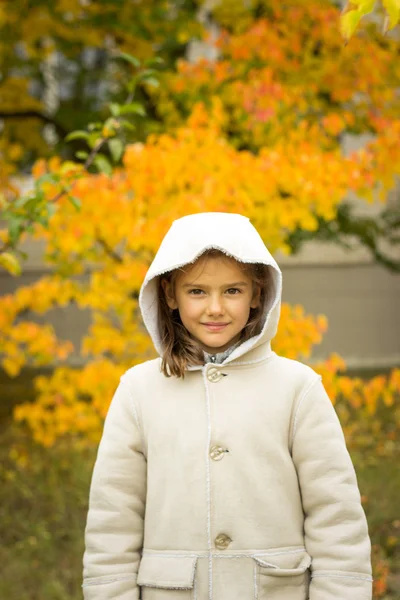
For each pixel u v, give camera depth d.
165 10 5.52
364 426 6.25
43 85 7.06
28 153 6.59
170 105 4.86
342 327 9.62
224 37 4.50
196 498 1.69
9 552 3.87
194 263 1.74
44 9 5.58
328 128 3.90
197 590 1.66
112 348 3.99
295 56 4.51
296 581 1.67
